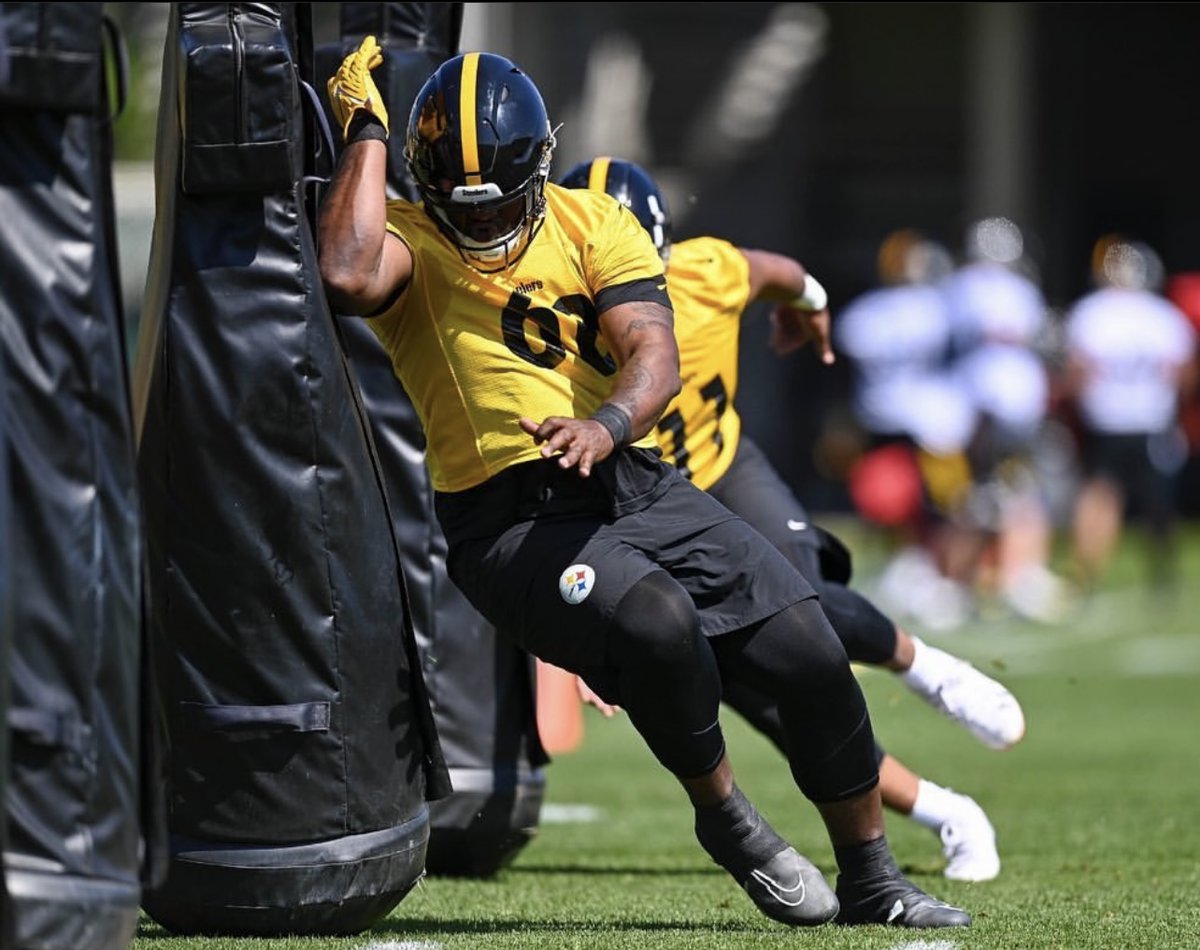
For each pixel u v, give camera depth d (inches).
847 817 560.1
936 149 3752.5
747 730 1419.8
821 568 714.2
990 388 2108.8
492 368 528.7
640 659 515.2
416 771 561.6
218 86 514.6
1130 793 1028.5
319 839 541.3
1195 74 3703.3
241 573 530.3
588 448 488.1
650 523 534.0
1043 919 594.6
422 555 703.7
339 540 535.5
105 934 434.6
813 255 3754.9
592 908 640.4
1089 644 1895.9
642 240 539.5
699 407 676.7
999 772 1122.7
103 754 435.2
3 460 421.7
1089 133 3718.0
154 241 557.3
